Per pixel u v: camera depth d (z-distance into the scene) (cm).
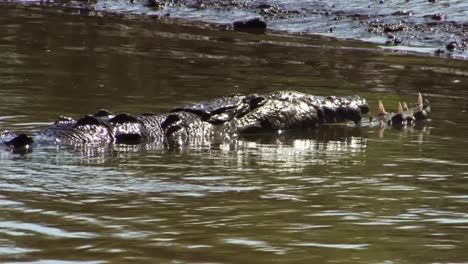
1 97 4075
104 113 3609
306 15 7100
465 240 2152
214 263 1952
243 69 5159
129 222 2272
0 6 7700
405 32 6462
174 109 3741
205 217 2333
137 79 4716
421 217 2362
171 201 2500
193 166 3006
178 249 2052
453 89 4769
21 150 3156
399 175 2903
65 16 7238
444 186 2748
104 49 5700
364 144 3506
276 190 2661
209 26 6894
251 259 1984
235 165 3038
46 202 2452
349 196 2597
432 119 4069
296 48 5988
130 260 1966
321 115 3953
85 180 2733
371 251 2055
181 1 7862
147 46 5906
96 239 2120
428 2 7131
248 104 3822
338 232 2209
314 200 2538
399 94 4594
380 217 2358
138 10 7688
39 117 3688
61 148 3222
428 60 5634
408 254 2036
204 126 3644
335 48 6006
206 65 5256
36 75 4700
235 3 7662
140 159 3098
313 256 2011
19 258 1970
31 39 5997
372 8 7138
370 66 5394
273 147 3422
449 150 3388
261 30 6706
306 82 4816
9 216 2300
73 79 4634
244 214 2369
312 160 3159
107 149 3262
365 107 4062
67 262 1948
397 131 3812
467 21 6656
